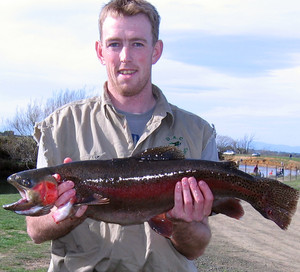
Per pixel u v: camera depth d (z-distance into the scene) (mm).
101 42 1013
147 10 962
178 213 883
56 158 957
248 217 4938
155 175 917
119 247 915
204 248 960
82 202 862
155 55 1053
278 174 12680
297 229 4293
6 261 2119
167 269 935
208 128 1062
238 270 2453
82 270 913
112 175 901
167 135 1008
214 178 942
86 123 985
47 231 887
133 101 1002
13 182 824
